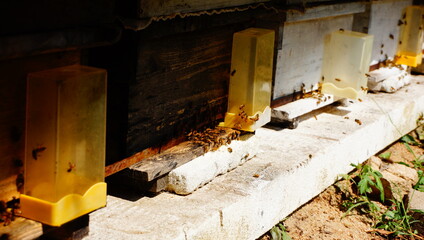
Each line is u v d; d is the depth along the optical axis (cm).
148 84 93
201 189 103
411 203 127
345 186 134
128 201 97
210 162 105
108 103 92
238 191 103
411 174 148
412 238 121
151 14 87
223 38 109
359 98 147
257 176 110
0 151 73
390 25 179
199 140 107
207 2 99
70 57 79
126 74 89
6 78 71
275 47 128
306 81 143
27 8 69
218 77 111
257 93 112
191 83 104
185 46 100
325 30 144
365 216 128
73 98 74
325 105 147
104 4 78
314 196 126
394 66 186
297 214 125
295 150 125
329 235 119
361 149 143
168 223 91
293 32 132
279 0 123
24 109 74
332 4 139
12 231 75
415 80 199
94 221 90
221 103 115
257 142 119
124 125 92
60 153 74
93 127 79
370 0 156
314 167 123
